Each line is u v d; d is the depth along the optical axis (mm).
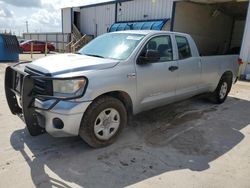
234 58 7000
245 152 3975
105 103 3680
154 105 4645
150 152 3814
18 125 4590
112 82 3701
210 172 3330
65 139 4105
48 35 32656
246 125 5227
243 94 8492
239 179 3193
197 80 5602
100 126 3748
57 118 3377
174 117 5516
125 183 3006
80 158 3531
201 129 4875
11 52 15438
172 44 4902
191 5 17531
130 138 4289
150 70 4309
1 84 8234
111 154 3686
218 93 6672
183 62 5066
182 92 5230
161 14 17797
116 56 4207
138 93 4191
